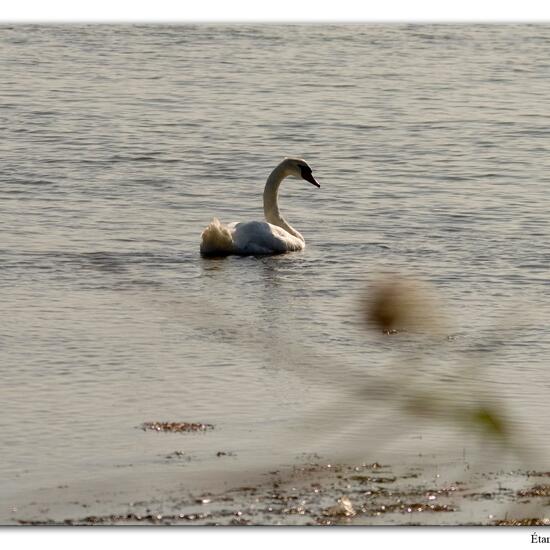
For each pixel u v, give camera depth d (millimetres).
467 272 19750
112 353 14789
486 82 48406
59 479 10523
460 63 53719
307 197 26984
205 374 13953
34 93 42094
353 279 19375
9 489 10266
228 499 10000
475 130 37344
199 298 17859
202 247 21125
